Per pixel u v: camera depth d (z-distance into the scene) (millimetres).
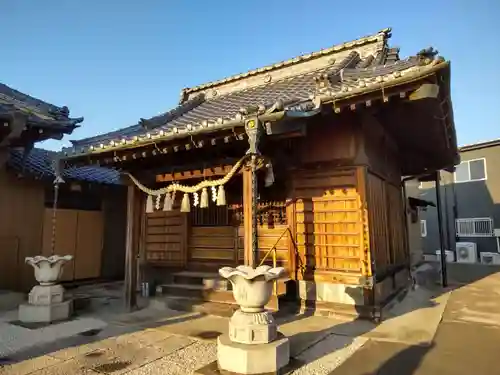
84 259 11117
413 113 5660
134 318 6320
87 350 4590
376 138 7156
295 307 6590
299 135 4934
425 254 21188
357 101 4840
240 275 4062
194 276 7746
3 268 8742
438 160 9484
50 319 6098
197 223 8562
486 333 5254
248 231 5078
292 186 6957
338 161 6492
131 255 7145
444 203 20750
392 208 8508
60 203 10578
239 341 3928
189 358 4270
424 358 4230
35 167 9578
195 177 6172
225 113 8547
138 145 5867
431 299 8062
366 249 6145
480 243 19297
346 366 3982
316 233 6652
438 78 4328
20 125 7250
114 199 12180
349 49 9773
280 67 10664
